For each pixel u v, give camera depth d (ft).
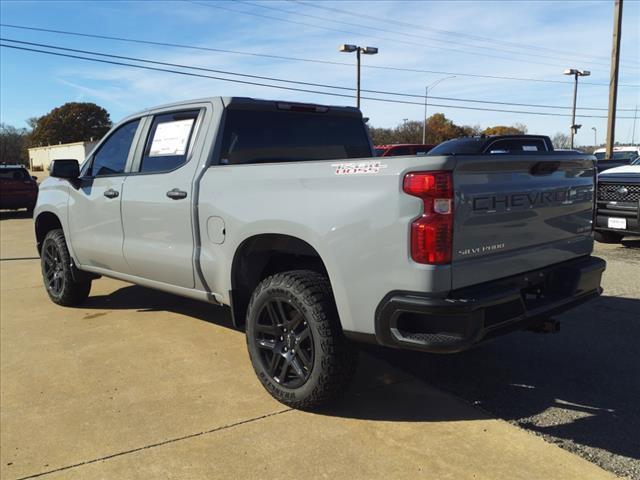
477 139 39.34
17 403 12.40
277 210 11.46
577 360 14.46
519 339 16.05
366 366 14.15
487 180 10.13
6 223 51.39
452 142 40.86
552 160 11.41
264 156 14.70
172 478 9.51
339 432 10.87
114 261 16.66
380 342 10.16
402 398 12.31
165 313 18.97
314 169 10.94
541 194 11.39
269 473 9.57
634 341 15.78
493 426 11.03
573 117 137.49
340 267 10.41
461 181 9.62
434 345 9.45
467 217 9.75
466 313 9.37
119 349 15.56
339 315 10.59
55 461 10.09
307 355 11.38
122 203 15.80
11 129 346.54
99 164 17.40
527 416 11.47
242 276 13.02
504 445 10.32
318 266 12.40
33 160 307.37
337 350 10.91
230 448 10.36
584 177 12.92
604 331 16.63
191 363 14.43
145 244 15.21
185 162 14.17
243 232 12.22
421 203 9.45
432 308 9.37
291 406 11.75
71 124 319.06
